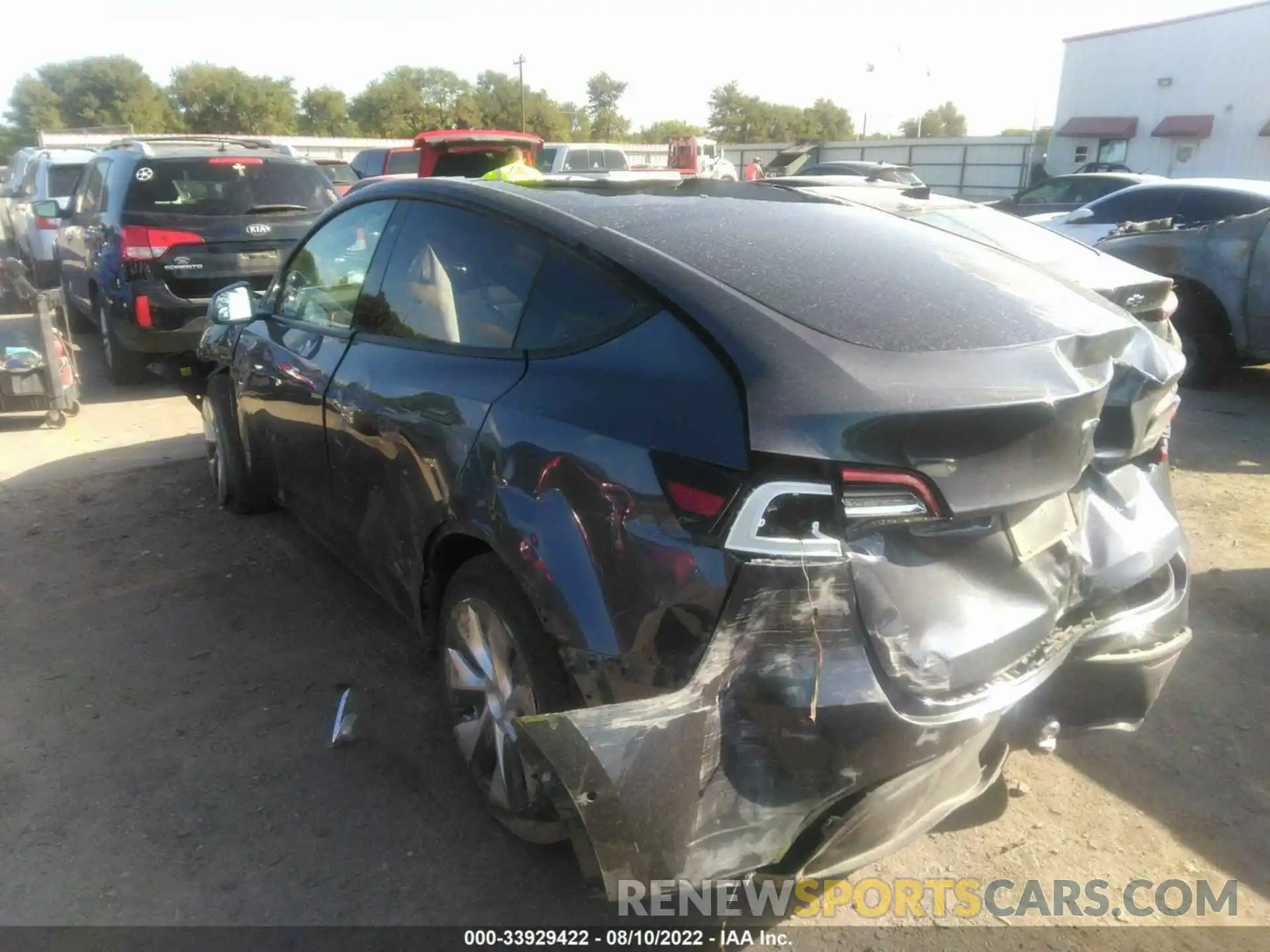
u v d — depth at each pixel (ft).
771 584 6.68
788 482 6.69
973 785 8.14
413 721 11.20
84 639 12.88
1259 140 91.97
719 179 12.23
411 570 10.12
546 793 8.16
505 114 230.07
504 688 8.78
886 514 6.80
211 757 10.51
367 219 12.16
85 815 9.59
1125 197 33.27
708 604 6.83
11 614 13.53
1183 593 9.37
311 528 13.21
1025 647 7.70
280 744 10.75
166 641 12.87
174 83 235.20
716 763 6.86
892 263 8.92
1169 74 97.71
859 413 6.67
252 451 14.71
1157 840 9.61
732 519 6.75
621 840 6.71
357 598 14.05
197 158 26.09
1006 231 16.70
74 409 23.45
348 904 8.59
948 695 7.13
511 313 9.23
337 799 9.89
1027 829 9.75
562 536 7.74
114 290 24.82
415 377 10.00
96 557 15.30
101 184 27.78
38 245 39.34
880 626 6.91
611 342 8.11
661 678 7.09
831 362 7.06
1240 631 13.57
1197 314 26.81
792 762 6.87
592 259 8.60
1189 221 31.40
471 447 8.82
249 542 15.87
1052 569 8.09
